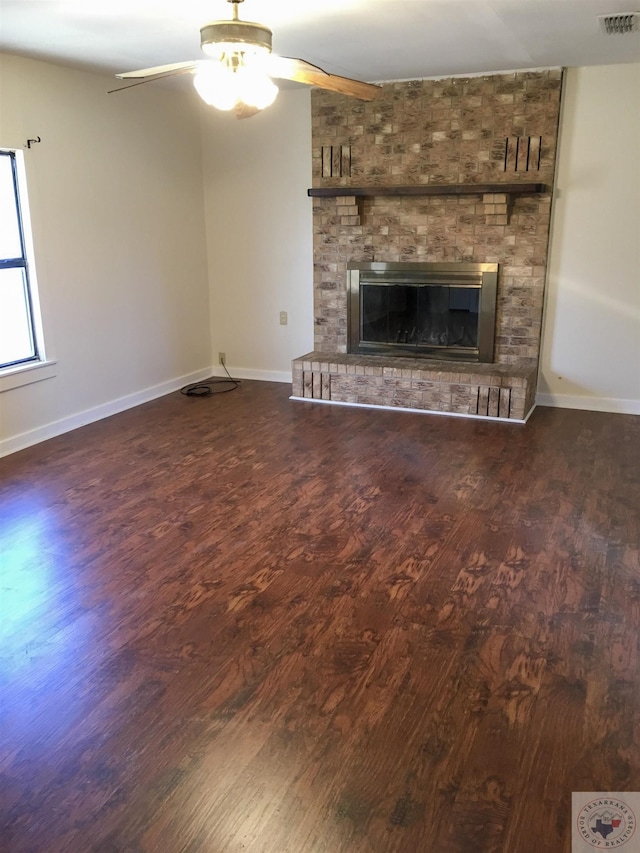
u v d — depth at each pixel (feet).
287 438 15.25
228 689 7.29
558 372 17.40
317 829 5.61
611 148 15.67
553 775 6.13
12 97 13.61
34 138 14.15
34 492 12.41
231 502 11.93
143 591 9.18
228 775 6.17
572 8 10.78
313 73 9.05
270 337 20.36
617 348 16.74
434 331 18.20
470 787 6.01
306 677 7.47
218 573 9.62
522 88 15.84
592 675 7.45
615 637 8.11
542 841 5.49
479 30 12.08
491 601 8.88
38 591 9.20
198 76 8.83
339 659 7.77
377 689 7.27
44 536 10.73
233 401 18.35
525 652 7.85
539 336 17.16
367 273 18.33
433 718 6.84
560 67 15.39
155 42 12.64
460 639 8.10
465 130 16.56
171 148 18.35
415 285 17.92
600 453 14.15
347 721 6.81
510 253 16.87
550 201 16.30
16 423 14.64
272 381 20.58
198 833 5.59
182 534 10.78
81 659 7.80
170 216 18.63
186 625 8.43
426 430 15.71
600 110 15.56
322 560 9.95
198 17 11.03
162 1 10.19
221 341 21.04
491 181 16.63
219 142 19.36
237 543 10.47
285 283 19.71
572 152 15.99
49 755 6.41
